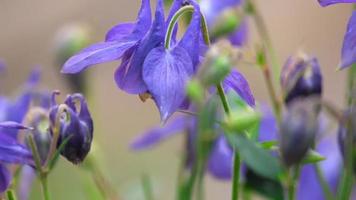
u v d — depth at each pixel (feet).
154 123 2.98
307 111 1.14
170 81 1.17
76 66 1.16
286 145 1.14
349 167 1.22
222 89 1.18
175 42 1.20
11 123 1.20
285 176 1.17
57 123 1.21
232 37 1.59
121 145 2.87
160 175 2.53
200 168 1.36
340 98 2.95
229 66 1.13
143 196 1.71
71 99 1.23
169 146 2.57
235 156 1.24
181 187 1.39
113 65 3.01
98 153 1.53
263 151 1.18
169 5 1.55
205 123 1.20
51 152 1.21
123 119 2.97
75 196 2.22
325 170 1.58
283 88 1.29
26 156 1.22
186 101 1.21
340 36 3.17
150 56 1.17
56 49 1.77
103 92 3.00
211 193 2.65
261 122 1.51
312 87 1.28
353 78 1.31
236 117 1.18
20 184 1.57
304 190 1.55
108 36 1.22
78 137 1.22
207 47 1.19
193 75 1.18
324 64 3.10
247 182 1.46
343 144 1.23
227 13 1.51
